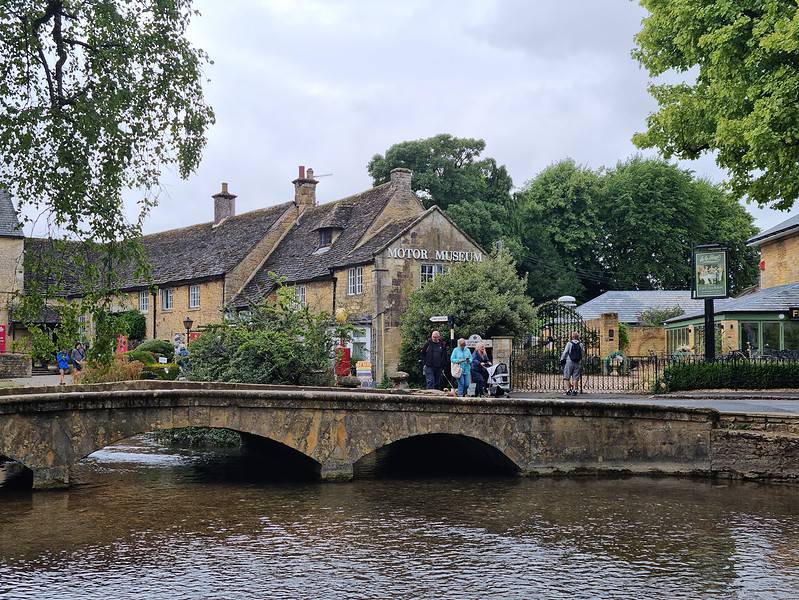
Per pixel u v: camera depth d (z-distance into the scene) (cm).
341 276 3550
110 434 1428
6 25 1552
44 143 1579
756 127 1709
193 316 4366
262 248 4250
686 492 1438
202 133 1698
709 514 1256
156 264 4862
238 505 1330
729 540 1094
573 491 1453
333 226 3847
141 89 1622
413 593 870
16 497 1373
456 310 3075
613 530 1152
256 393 1490
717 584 903
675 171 6325
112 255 1673
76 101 1596
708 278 2436
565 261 6206
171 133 1678
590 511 1281
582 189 6197
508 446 1600
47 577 923
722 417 1614
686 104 2116
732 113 1884
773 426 1591
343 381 2267
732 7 1841
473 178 5375
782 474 1555
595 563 986
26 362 3722
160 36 1647
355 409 1546
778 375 2375
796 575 937
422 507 1316
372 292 3353
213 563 982
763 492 1441
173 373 3061
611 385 2720
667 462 1617
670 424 1619
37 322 1775
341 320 2406
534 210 6044
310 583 903
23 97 1581
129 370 2588
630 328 4556
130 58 1616
